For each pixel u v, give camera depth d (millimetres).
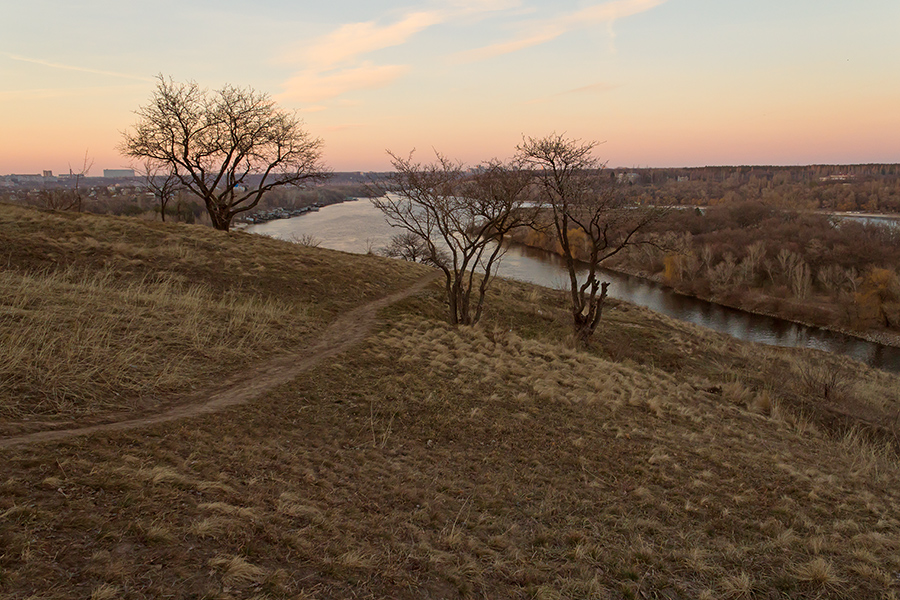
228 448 7105
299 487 6484
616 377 15016
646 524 6863
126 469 5684
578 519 6879
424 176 17531
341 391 10250
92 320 10570
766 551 6445
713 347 25312
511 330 20125
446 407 10359
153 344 10445
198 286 17016
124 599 3824
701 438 10750
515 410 10781
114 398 8016
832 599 5508
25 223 19281
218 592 4121
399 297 22000
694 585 5621
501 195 17547
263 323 13805
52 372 7914
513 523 6598
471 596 4945
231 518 5238
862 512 8102
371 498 6652
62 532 4414
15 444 5812
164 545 4562
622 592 5359
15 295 10906
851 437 13336
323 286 20672
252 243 24797
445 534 6066
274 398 9328
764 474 9133
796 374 21250
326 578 4711
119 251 18203
